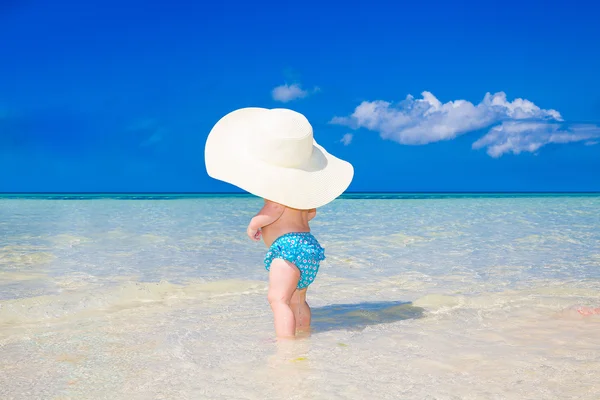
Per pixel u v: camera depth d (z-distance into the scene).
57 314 4.20
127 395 2.49
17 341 3.43
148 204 26.34
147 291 5.04
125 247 8.33
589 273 6.22
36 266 6.46
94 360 3.04
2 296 4.76
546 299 4.80
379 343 3.41
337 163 4.22
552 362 2.96
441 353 3.16
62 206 23.73
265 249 8.25
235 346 3.33
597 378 2.69
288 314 3.60
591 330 3.72
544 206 24.39
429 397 2.44
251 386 2.60
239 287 5.36
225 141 4.05
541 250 8.23
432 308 4.50
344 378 2.71
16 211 19.02
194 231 10.98
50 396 2.49
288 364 2.95
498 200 35.31
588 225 12.88
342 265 6.80
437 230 11.40
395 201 33.00
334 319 4.14
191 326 3.85
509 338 3.51
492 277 5.98
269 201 3.89
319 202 3.84
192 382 2.66
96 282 5.50
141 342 3.42
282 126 3.83
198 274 6.07
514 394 2.47
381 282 5.72
